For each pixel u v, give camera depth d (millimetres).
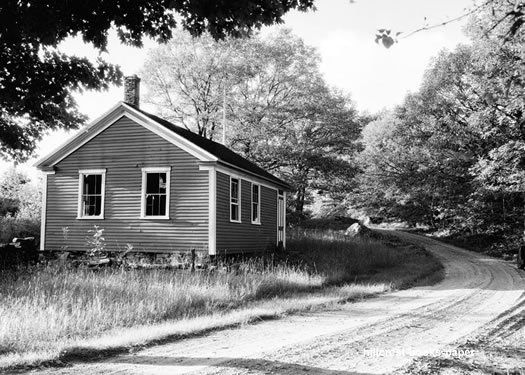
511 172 30797
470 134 38906
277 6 9859
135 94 23562
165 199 20672
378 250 30219
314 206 65875
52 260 18844
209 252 19641
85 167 21547
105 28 10727
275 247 27281
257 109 39250
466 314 11852
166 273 16406
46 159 21938
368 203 58344
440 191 44156
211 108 39500
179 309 11531
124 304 11094
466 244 40031
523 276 22109
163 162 20609
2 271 15312
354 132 42156
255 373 6461
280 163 41125
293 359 7242
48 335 8445
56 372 6508
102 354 7527
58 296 11406
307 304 12953
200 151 20047
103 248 20875
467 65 37625
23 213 33062
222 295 13109
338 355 7504
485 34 5344
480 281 20203
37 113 16812
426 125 43281
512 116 26984
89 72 14289
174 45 39094
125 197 20922
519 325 10430
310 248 30109
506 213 40094
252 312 11297
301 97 40375
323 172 41844
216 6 9742
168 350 7852
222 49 38344
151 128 20844
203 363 6984
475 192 39031
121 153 21156
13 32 11867
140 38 10961
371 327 10008
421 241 42188
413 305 13438
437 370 6715
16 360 6930
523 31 5266
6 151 19703
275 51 39062
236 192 22781
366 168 52219
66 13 10406
